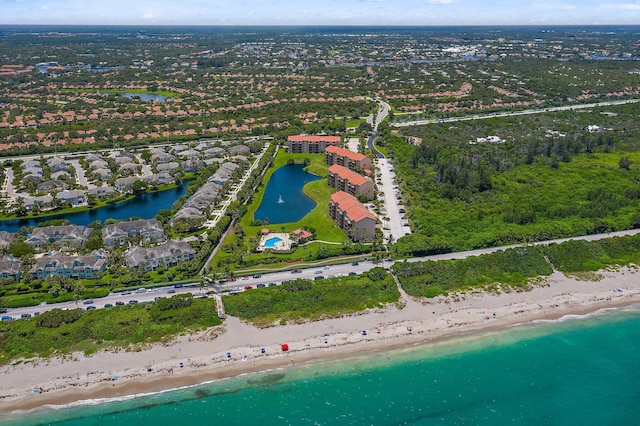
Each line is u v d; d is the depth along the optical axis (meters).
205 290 196.38
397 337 177.00
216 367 161.50
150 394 151.12
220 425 141.88
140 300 189.62
